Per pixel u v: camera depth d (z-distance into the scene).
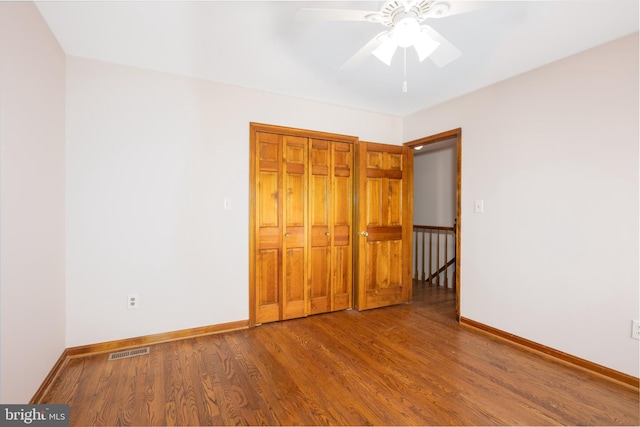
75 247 2.28
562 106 2.29
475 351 2.43
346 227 3.47
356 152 3.47
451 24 1.87
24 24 1.59
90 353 2.33
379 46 1.64
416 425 1.58
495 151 2.75
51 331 1.97
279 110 3.06
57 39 2.05
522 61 2.34
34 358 1.71
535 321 2.44
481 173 2.87
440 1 1.32
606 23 1.85
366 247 3.46
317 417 1.63
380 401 1.78
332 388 1.90
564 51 2.18
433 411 1.69
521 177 2.55
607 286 2.05
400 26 1.42
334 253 3.39
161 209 2.56
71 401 1.75
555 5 1.68
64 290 2.22
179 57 2.32
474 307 2.93
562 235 2.28
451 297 4.03
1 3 1.37
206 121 2.73
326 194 3.34
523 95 2.54
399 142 3.80
